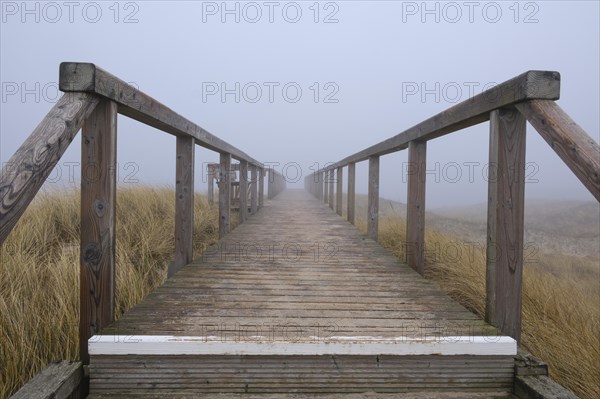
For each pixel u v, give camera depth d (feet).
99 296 5.62
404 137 10.86
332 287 8.25
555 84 5.11
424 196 10.32
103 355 5.05
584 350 7.55
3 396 5.97
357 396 5.07
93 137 5.57
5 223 3.52
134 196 17.61
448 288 11.03
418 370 5.22
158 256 12.95
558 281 13.88
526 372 5.18
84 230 5.58
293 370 5.16
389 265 10.44
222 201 15.39
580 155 4.15
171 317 6.23
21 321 7.37
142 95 6.55
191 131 9.84
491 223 6.04
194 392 5.07
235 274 9.27
